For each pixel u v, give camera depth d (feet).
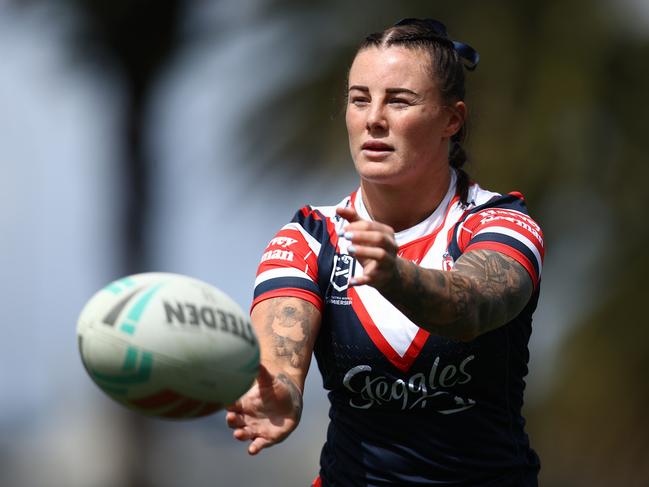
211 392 40.04
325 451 50.55
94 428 184.96
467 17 122.31
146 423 161.89
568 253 123.54
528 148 118.93
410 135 46.42
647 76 122.62
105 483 164.76
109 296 40.60
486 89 120.06
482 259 43.39
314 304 47.21
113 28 149.38
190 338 39.50
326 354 47.88
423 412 47.06
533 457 50.01
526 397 122.21
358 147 47.19
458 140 49.93
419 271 40.01
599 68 122.01
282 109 126.62
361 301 46.80
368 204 48.83
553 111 119.96
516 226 45.60
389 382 46.78
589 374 118.62
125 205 158.71
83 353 40.32
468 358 46.16
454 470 47.57
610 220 123.13
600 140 122.11
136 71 152.56
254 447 43.55
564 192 121.49
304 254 48.06
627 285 119.96
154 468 161.79
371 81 46.70
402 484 47.83
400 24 48.19
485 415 47.37
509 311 42.86
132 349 39.22
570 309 122.83
